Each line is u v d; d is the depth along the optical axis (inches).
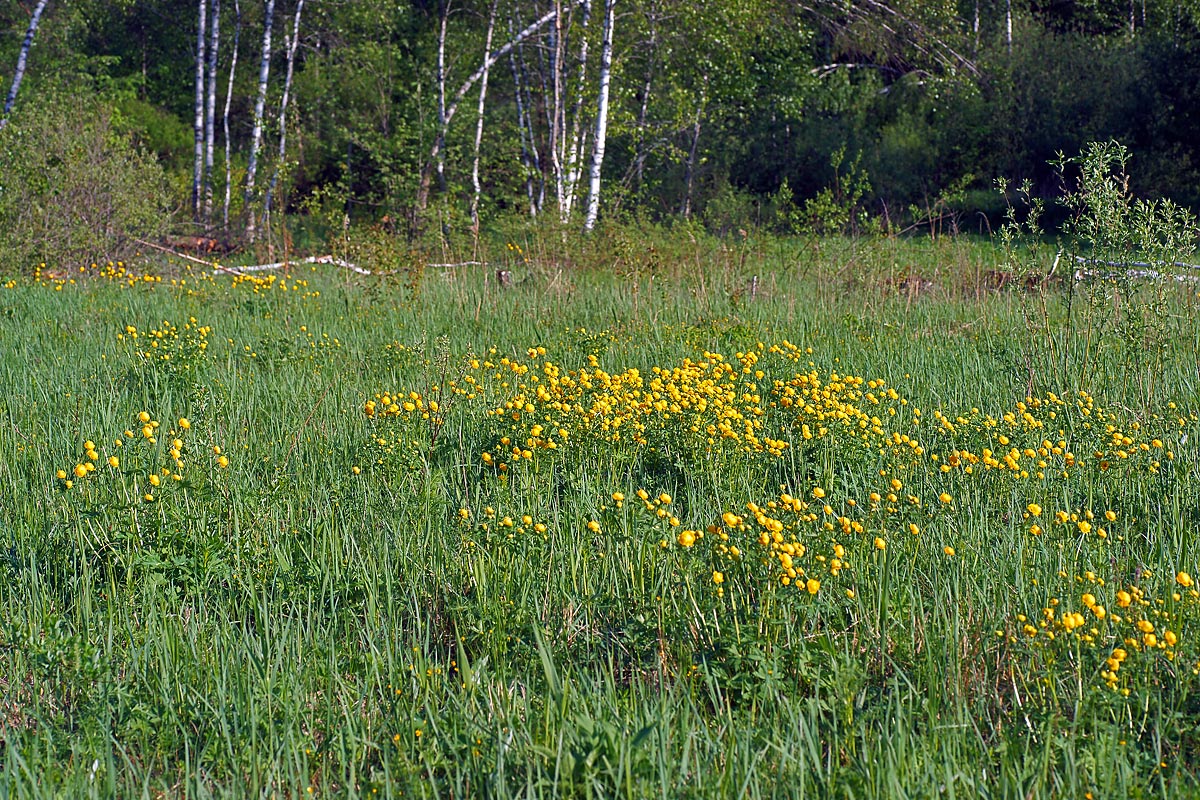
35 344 392.5
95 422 274.8
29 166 681.6
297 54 1318.9
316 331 425.1
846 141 1195.3
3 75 1141.1
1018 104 1147.3
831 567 161.8
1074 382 297.9
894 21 1214.3
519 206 995.3
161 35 1389.0
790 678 151.5
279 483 215.6
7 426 277.1
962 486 215.6
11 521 209.5
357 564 188.5
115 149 725.3
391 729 140.1
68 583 180.5
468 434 260.8
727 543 169.9
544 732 137.1
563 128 926.4
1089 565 179.5
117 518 191.6
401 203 944.9
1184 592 160.6
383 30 1149.7
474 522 198.5
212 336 406.9
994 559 182.7
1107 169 312.0
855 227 717.3
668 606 168.4
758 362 346.0
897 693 142.3
